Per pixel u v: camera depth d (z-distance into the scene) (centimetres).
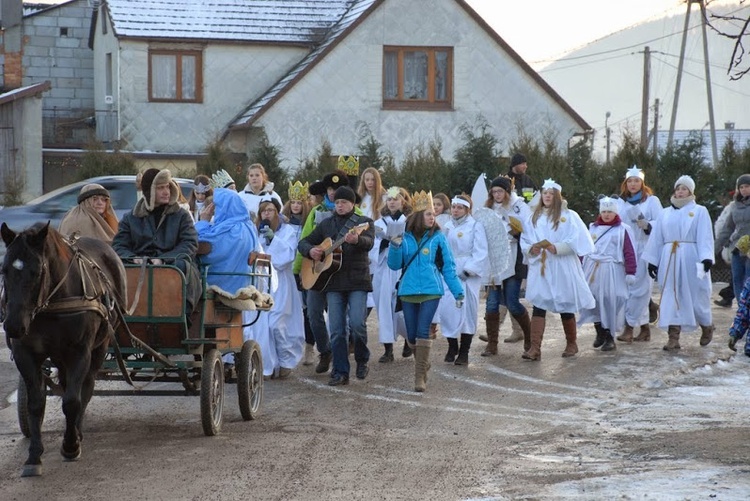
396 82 4838
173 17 4900
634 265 2186
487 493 1126
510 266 2086
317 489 1146
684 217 2186
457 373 1925
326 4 5153
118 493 1128
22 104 4609
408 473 1215
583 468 1235
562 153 4147
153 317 1350
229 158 4244
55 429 1460
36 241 1137
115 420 1520
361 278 1794
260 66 4938
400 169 4122
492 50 4888
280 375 1884
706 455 1275
